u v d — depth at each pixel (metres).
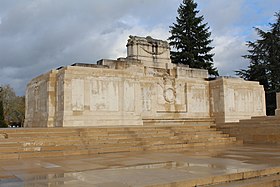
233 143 20.67
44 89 24.77
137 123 24.86
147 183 7.38
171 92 29.17
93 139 16.86
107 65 26.69
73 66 22.59
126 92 24.67
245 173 8.88
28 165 11.07
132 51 30.62
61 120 21.89
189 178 7.94
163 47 32.00
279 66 53.00
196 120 29.83
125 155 14.10
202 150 16.38
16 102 70.19
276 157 12.83
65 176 8.63
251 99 31.81
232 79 30.84
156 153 14.95
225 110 29.59
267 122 21.39
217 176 8.26
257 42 56.91
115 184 7.36
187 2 61.16
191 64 57.72
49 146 14.79
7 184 7.59
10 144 14.38
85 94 22.73
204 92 31.19
